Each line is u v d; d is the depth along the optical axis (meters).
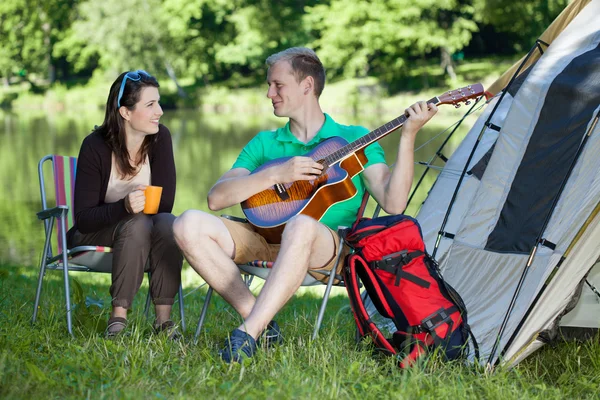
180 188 15.23
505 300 3.36
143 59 41.56
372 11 35.72
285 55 3.54
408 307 3.05
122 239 3.37
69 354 2.95
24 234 10.35
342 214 3.43
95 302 3.79
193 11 41.19
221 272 3.16
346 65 37.22
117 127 3.58
